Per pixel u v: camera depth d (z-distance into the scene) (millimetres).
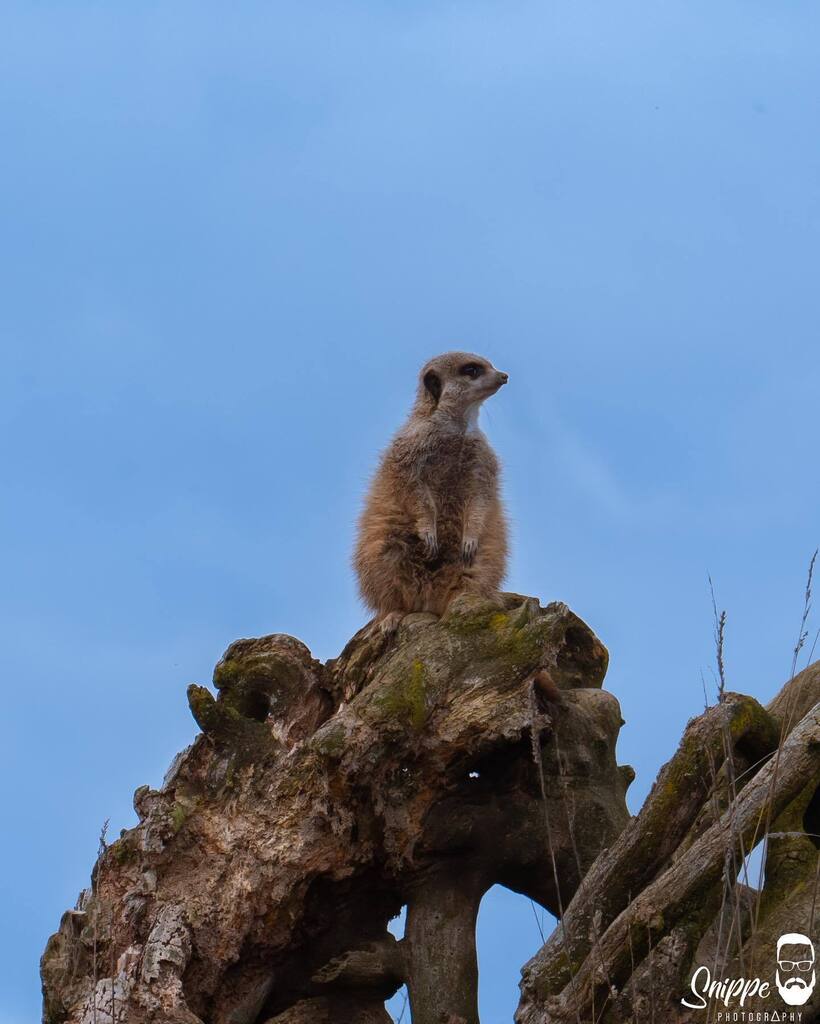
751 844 11234
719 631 10055
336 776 13023
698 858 11180
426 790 13250
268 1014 13641
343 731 12922
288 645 14297
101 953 12969
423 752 13125
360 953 13242
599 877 11992
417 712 13008
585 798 13750
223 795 13539
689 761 11930
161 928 12836
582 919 11836
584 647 15180
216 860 13250
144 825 13375
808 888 11156
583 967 11203
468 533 15867
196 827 13391
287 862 13062
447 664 13258
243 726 13812
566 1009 11133
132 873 13367
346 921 13688
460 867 13555
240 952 13094
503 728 12898
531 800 13617
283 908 13125
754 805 11320
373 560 15891
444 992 13031
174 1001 12523
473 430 16891
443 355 17578
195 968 12953
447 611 13812
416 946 13266
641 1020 11133
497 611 13672
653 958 11305
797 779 11406
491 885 13859
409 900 13578
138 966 12703
